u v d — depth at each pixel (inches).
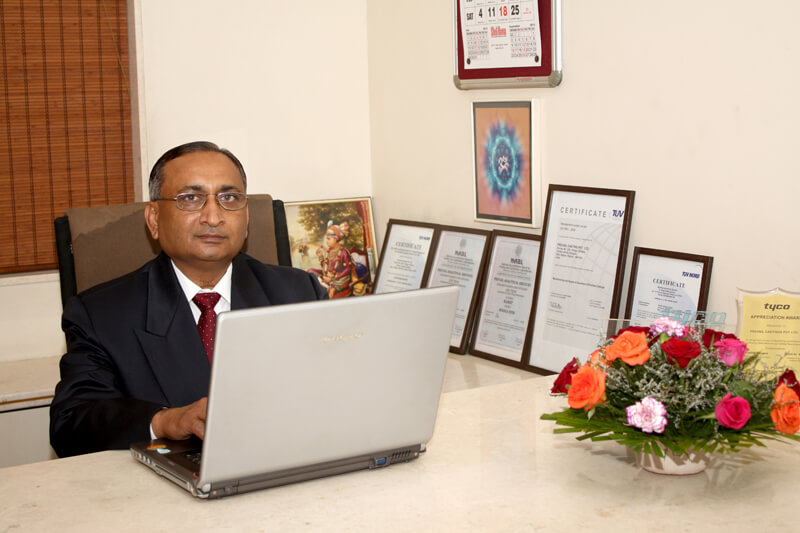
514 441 61.2
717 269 91.8
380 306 51.4
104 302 75.2
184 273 77.3
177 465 54.2
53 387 113.2
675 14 93.3
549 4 107.7
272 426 50.4
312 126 142.9
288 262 100.7
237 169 76.4
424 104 134.3
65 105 129.5
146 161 131.0
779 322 71.6
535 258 115.4
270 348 48.4
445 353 55.3
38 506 51.0
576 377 53.4
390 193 145.0
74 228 87.9
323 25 141.6
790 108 82.6
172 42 130.6
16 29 125.3
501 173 119.9
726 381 53.1
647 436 51.8
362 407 53.2
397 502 50.7
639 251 99.4
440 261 130.5
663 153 96.7
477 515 48.8
